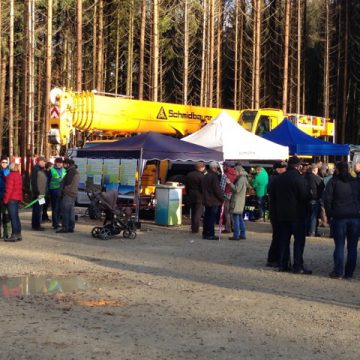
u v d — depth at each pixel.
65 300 7.24
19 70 38.00
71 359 4.99
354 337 5.87
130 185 16.48
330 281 8.80
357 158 20.58
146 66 40.78
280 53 43.66
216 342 5.60
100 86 31.03
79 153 16.84
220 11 39.69
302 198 9.24
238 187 13.15
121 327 6.06
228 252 11.47
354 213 8.94
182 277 8.92
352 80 44.16
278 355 5.24
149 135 15.52
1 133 33.44
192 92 44.47
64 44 36.09
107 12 38.22
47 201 16.39
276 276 9.12
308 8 47.44
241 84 42.12
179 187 16.11
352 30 43.44
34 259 10.21
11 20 29.52
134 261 10.26
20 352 5.14
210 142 16.50
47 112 24.81
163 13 38.62
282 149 17.30
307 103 46.88
